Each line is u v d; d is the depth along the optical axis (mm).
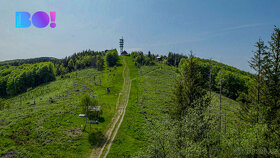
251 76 27156
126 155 28062
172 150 18172
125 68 134250
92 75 114875
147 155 19641
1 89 107000
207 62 100875
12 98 87312
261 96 24562
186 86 27281
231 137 21703
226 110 51031
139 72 119188
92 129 36594
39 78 113438
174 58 189000
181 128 20406
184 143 18781
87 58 159250
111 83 89500
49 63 124250
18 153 25250
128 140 33188
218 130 21688
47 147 28203
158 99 62031
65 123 38562
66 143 29984
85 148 29406
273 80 23453
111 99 61875
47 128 35344
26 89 103750
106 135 34844
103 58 178625
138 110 50219
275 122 21547
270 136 19781
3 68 154875
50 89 90125
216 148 20359
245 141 19391
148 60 156250
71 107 50719
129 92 72125
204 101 23391
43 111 47375
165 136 19000
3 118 41375
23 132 33031
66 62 169125
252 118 25469
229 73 78062
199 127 19812
